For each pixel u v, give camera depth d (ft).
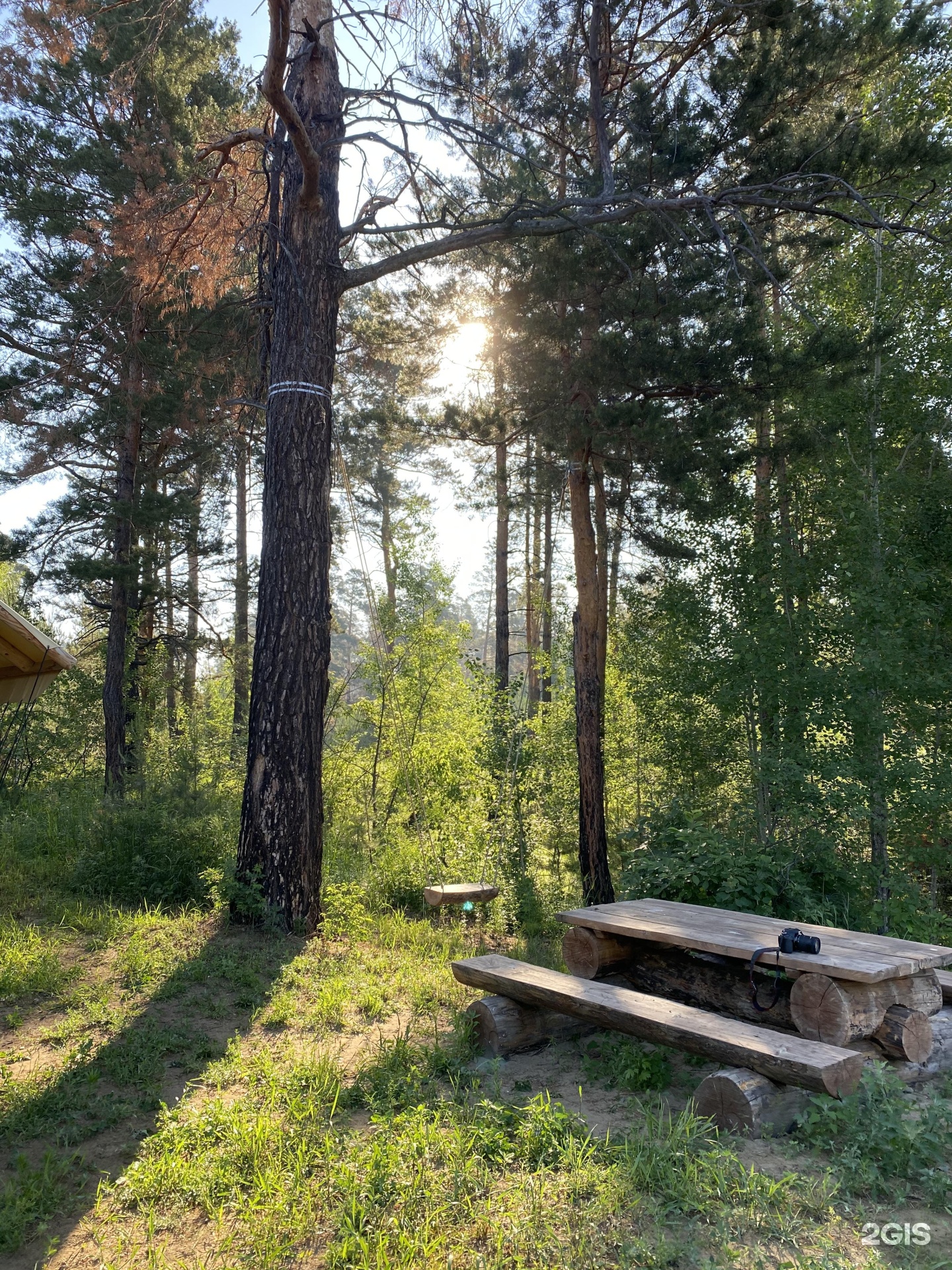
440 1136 12.35
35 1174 11.82
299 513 27.02
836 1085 12.21
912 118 42.27
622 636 47.44
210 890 26.84
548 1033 17.40
